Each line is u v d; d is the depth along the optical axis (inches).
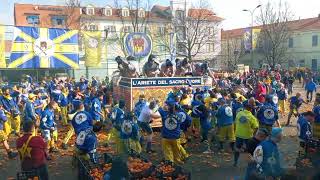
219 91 657.6
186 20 2266.2
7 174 419.8
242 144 425.1
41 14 2395.4
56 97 717.3
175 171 330.3
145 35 1056.2
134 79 686.5
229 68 2351.1
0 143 566.3
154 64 764.6
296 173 289.1
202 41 2332.7
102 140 559.8
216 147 523.5
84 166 343.0
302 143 383.9
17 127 592.7
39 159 301.1
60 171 425.1
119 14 2472.9
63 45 1142.3
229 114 495.5
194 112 541.0
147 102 585.0
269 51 2214.6
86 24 2397.9
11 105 587.8
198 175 400.5
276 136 263.0
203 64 830.5
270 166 261.0
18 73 1457.9
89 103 611.5
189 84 730.8
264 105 501.4
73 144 552.4
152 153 499.2
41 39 1107.9
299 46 2596.0
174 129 413.1
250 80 1101.1
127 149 438.6
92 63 1211.2
